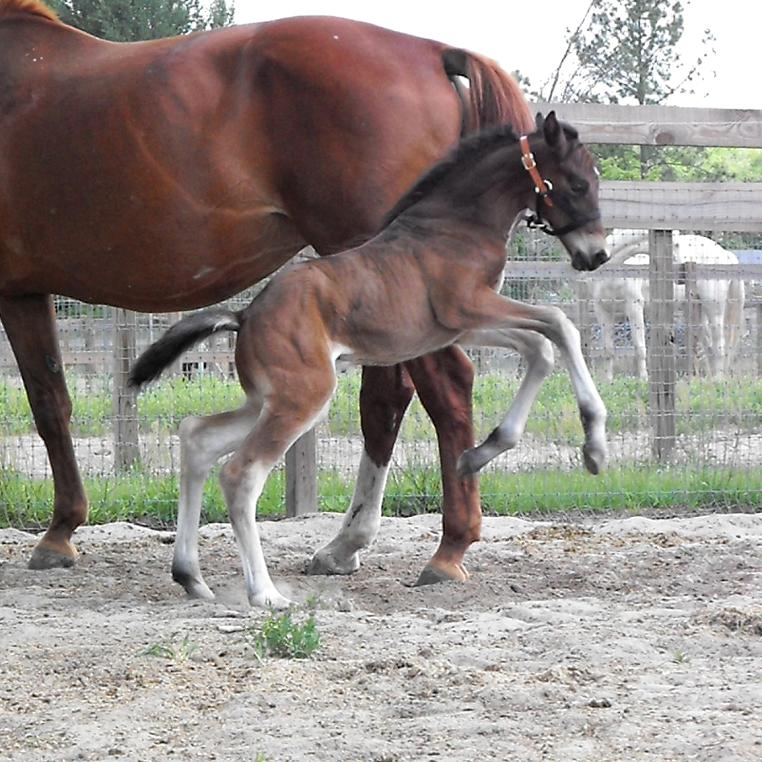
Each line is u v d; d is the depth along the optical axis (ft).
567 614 23.80
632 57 129.29
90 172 28.17
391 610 25.36
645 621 23.11
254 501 24.85
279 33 27.73
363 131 26.96
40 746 16.74
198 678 19.65
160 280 28.68
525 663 20.20
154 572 30.12
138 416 44.14
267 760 15.93
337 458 45.88
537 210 26.50
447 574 27.50
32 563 31.22
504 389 47.37
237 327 25.18
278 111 27.35
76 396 47.65
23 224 29.17
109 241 28.48
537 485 40.70
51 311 31.65
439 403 27.14
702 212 40.98
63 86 28.68
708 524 36.01
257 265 28.91
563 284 46.52
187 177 27.63
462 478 27.40
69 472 31.60
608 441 45.42
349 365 26.32
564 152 26.00
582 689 18.57
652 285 42.34
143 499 39.60
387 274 25.44
